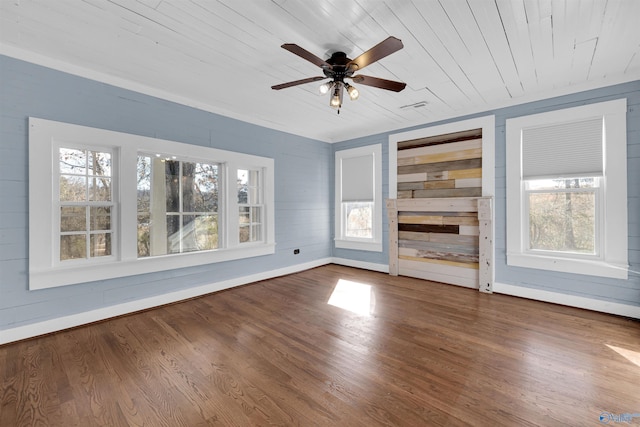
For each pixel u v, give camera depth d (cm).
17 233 245
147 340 249
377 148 497
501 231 370
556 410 162
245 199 433
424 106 381
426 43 233
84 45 239
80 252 280
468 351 228
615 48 240
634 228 288
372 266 509
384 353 226
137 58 260
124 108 303
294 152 496
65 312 269
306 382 189
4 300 240
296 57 258
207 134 373
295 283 429
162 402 171
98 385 187
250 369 205
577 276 319
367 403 169
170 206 348
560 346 234
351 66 221
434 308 323
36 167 251
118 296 302
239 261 415
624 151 290
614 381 188
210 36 226
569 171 320
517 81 305
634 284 288
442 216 426
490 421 154
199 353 227
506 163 362
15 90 244
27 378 194
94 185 290
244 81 307
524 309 318
